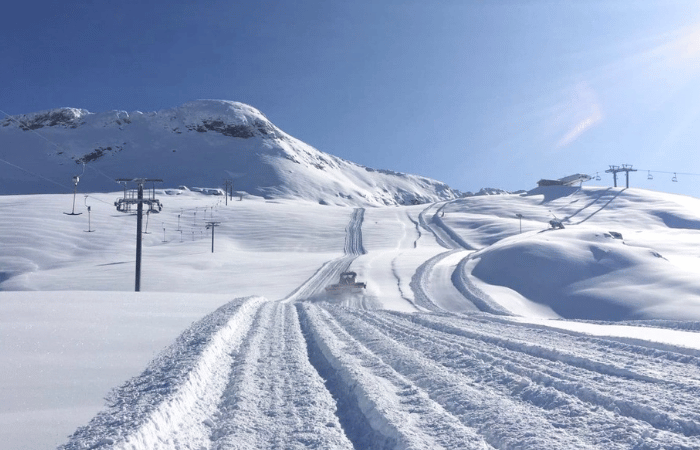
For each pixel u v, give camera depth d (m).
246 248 83.81
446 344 9.34
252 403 5.62
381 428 4.62
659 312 29.80
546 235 51.91
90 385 6.05
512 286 40.12
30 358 7.20
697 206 114.06
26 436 4.34
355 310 18.36
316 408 5.41
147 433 4.29
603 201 121.69
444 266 51.28
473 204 124.94
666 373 6.27
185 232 90.50
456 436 4.21
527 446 3.95
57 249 74.81
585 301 34.41
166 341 9.12
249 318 14.55
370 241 86.88
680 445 3.85
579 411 4.83
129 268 59.12
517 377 6.29
